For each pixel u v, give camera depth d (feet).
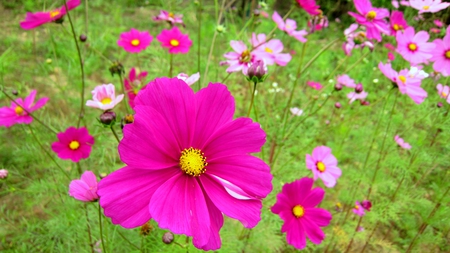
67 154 0.99
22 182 1.31
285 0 2.83
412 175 1.48
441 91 1.29
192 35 2.31
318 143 1.70
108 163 1.18
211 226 0.48
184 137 0.51
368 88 1.99
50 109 1.71
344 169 1.42
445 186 1.19
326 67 2.13
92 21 2.52
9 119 1.03
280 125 1.29
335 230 1.17
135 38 1.36
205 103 0.52
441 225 1.26
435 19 1.96
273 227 1.06
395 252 1.30
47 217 1.27
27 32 2.33
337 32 2.78
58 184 1.14
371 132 1.49
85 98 1.72
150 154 0.46
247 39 1.36
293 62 2.26
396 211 1.15
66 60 1.93
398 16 1.35
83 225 0.97
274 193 1.11
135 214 0.44
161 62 1.63
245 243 1.05
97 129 1.42
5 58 1.52
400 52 1.10
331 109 1.86
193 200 0.48
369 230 1.34
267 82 1.96
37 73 1.92
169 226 0.43
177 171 0.51
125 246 0.99
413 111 1.49
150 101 0.48
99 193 0.43
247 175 0.50
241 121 0.51
